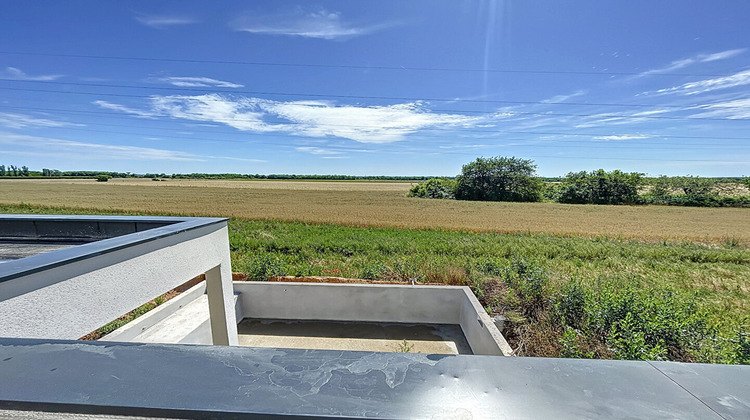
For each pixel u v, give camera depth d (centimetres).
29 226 285
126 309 192
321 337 450
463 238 1271
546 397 58
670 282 675
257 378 61
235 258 826
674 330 312
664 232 1585
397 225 1716
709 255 970
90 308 167
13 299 129
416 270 674
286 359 68
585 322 362
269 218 1925
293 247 1013
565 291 429
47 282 144
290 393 58
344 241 1133
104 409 53
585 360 69
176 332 360
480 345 383
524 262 583
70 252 165
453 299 482
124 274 190
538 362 69
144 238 204
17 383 58
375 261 816
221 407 53
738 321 441
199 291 466
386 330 470
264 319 498
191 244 264
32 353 67
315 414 53
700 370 66
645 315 328
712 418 53
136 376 60
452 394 59
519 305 442
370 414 53
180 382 59
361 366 66
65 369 62
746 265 866
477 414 54
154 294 217
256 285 494
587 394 59
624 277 676
